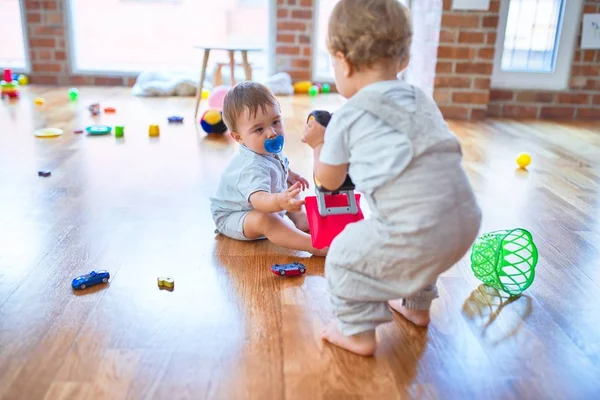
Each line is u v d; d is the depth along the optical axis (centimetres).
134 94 410
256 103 158
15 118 323
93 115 337
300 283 143
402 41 105
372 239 106
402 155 100
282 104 393
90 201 195
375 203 105
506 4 375
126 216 183
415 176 101
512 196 216
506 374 110
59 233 168
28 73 450
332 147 107
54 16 437
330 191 127
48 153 253
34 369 107
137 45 519
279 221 160
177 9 520
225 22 534
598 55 386
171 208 191
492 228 183
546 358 116
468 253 162
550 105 397
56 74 451
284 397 102
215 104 330
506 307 134
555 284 146
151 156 253
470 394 104
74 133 291
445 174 103
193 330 121
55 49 445
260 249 162
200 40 534
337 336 116
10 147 262
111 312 127
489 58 367
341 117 106
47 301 130
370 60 105
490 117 390
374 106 103
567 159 277
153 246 161
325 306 132
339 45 106
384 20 102
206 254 157
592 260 161
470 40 363
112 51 511
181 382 105
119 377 105
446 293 140
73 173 226
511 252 142
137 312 127
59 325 121
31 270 144
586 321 130
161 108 365
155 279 142
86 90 429
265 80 432
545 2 377
